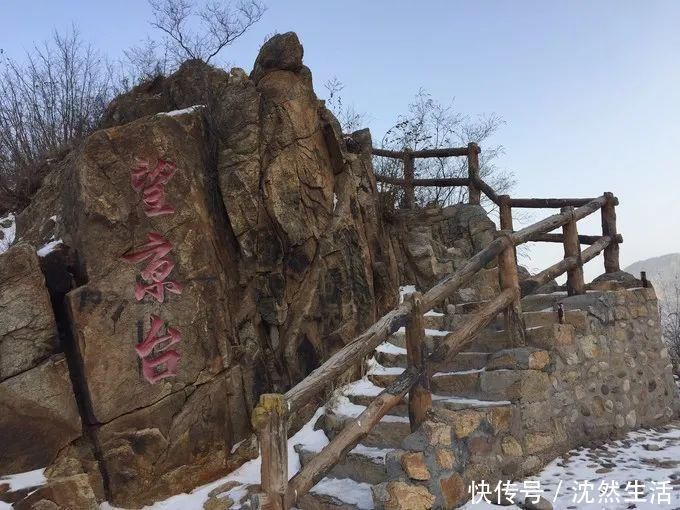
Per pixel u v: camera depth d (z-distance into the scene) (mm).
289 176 5754
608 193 7254
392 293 6426
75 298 4461
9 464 4184
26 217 6141
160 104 6809
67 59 10477
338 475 4621
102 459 4453
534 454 4758
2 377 4242
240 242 5469
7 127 9078
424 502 3828
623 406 5949
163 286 4848
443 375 5180
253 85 5855
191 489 4723
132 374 4602
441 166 11891
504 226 7676
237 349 5238
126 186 4820
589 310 5812
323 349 5668
